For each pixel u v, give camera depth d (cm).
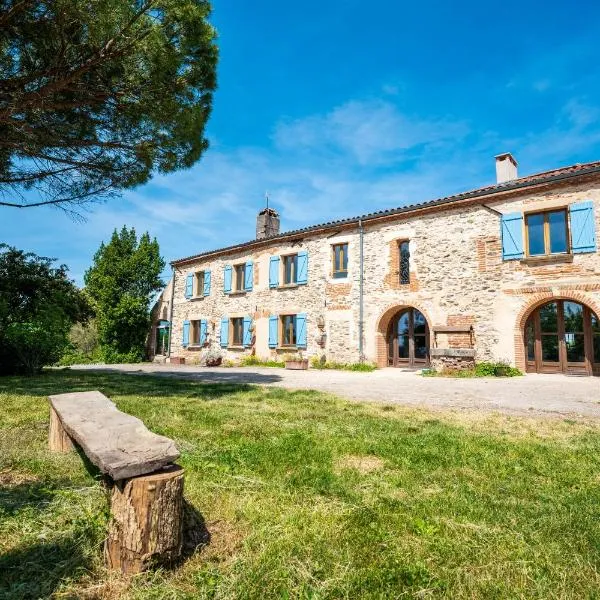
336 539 197
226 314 1712
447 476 280
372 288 1288
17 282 1046
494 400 600
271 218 1759
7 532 199
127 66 542
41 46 513
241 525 212
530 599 157
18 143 554
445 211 1166
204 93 625
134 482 171
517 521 216
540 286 996
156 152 648
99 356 1927
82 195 686
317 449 333
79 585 164
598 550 189
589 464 301
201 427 406
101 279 1961
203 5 554
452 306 1125
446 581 167
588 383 809
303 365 1307
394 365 1274
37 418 440
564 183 976
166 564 175
